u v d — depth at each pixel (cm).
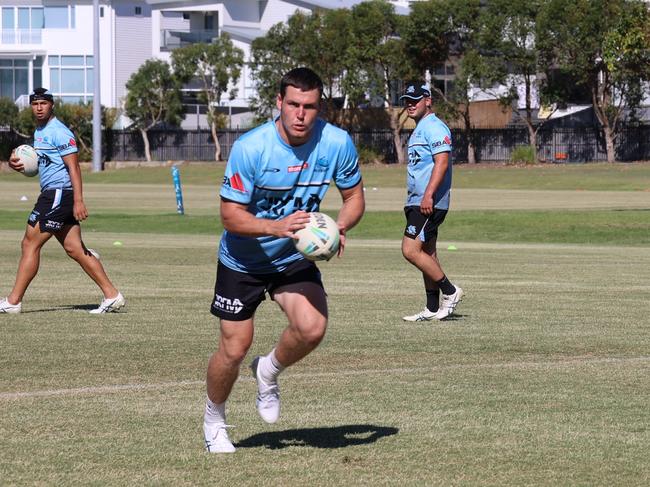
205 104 16925
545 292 2830
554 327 2178
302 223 1116
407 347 1928
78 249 2356
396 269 3522
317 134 1145
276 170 1136
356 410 1419
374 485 1068
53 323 2241
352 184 1180
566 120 14362
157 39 17650
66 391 1542
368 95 14575
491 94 13900
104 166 14988
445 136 2211
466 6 13212
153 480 1087
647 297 2712
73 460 1166
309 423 1347
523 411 1409
